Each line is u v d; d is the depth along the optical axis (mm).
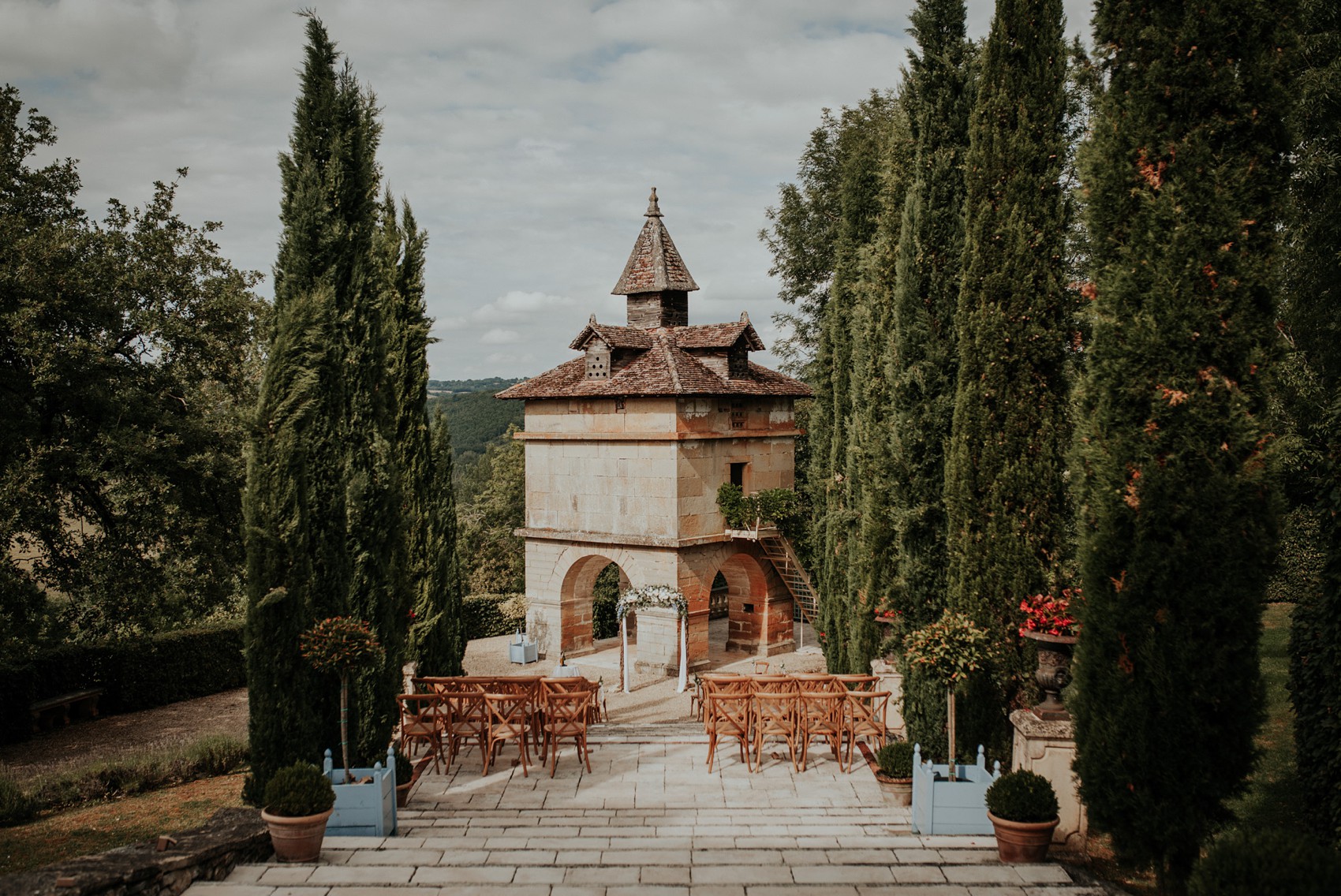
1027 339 12180
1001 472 12289
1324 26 17688
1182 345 8695
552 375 31172
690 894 8492
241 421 12219
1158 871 9047
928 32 14750
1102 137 9500
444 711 16766
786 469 32188
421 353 19547
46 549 22797
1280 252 8773
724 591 43562
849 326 22891
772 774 14773
